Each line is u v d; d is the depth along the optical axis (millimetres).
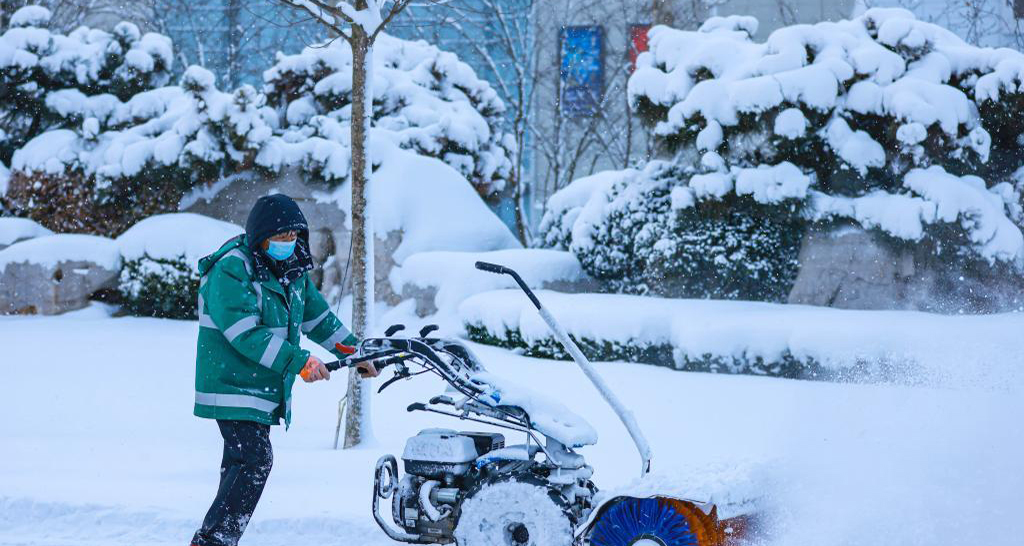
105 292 24406
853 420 12102
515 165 31250
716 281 20000
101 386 15914
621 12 35281
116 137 26078
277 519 7684
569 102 35781
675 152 21453
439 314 22094
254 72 37844
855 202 18984
